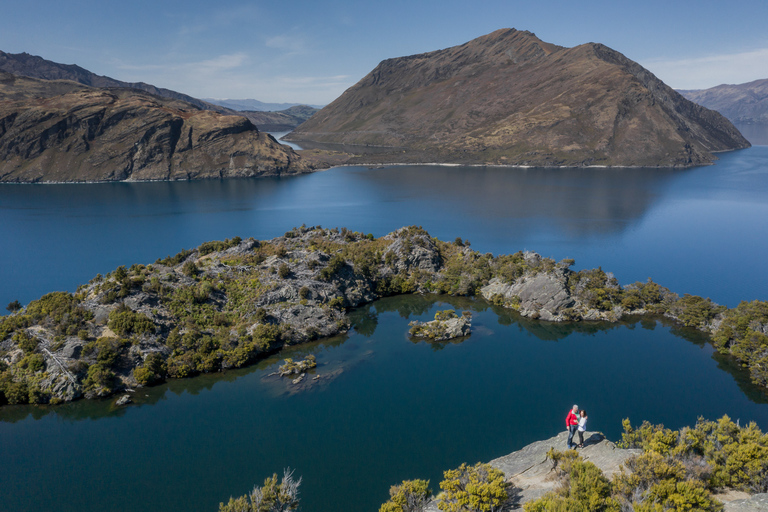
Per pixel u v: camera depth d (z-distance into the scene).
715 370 100.62
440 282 150.88
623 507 31.64
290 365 98.81
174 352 98.56
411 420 80.88
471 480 43.56
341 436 76.25
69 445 75.00
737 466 38.06
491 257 161.12
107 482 66.00
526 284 138.50
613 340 116.75
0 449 74.25
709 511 32.06
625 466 39.16
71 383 87.44
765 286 164.75
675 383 94.94
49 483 66.00
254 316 112.81
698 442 44.78
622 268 187.38
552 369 100.94
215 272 127.88
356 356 106.69
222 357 100.44
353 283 142.50
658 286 139.00
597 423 80.00
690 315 124.62
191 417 82.38
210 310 112.75
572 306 131.62
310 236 174.75
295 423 80.31
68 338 94.56
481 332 121.75
